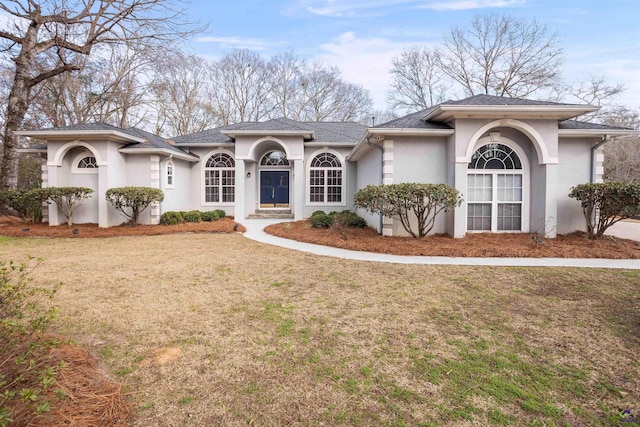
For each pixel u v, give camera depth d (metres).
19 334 3.03
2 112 22.97
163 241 11.06
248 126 15.48
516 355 3.59
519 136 10.96
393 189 9.56
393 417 2.62
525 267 7.34
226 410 2.68
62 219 13.83
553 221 10.32
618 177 25.77
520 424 2.55
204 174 17.52
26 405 2.22
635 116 26.27
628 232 13.20
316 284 6.14
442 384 3.06
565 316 4.63
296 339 3.93
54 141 13.29
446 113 10.16
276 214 17.28
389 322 4.43
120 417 2.53
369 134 10.67
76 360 3.18
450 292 5.66
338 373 3.23
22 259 8.18
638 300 5.25
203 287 5.92
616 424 2.56
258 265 7.61
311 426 2.52
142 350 3.63
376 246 9.35
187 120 32.72
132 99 27.30
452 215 10.59
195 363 3.38
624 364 3.41
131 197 12.64
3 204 14.08
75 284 6.04
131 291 5.66
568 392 2.96
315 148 16.91
